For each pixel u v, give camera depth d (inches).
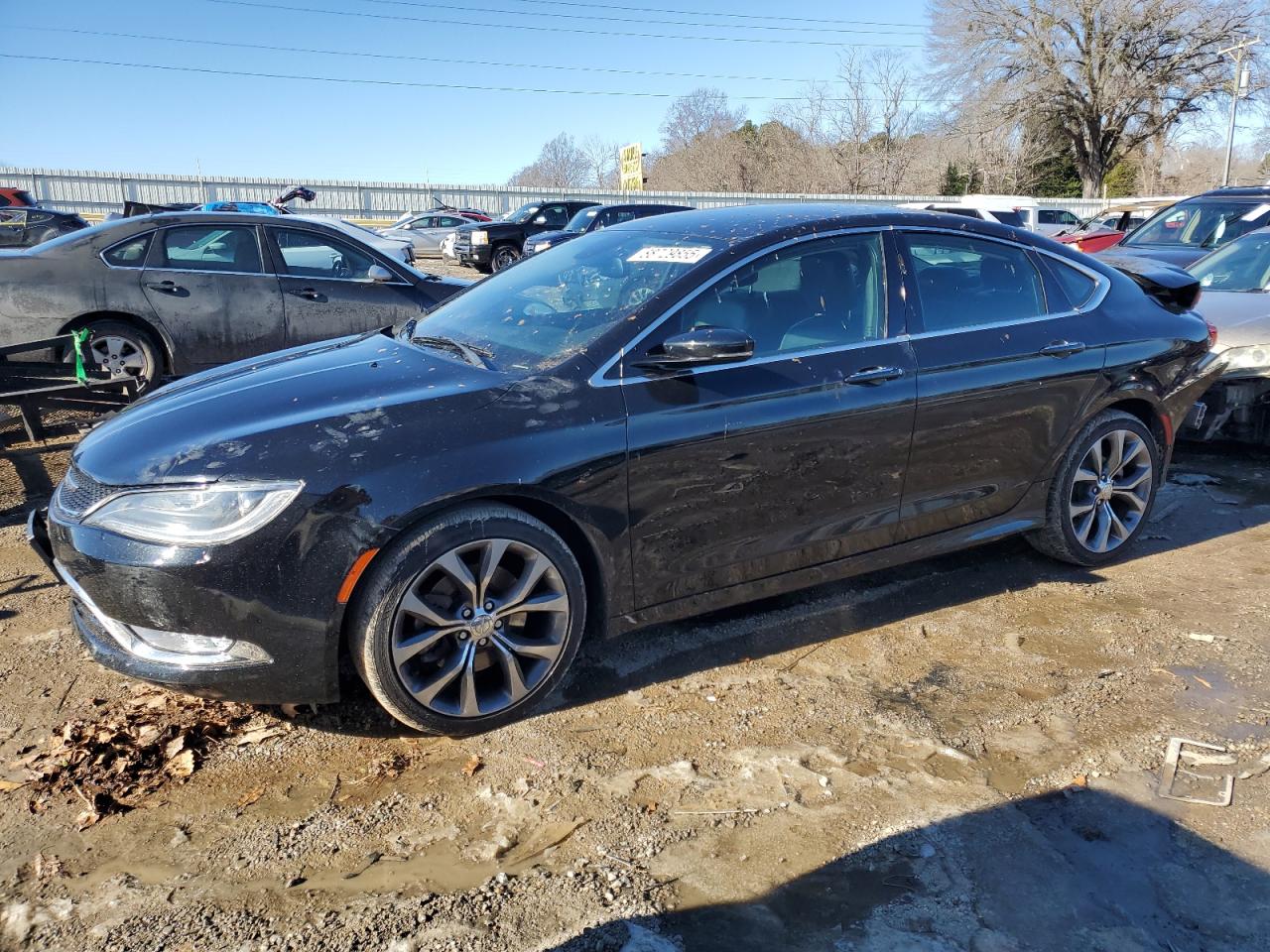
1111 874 94.4
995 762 113.5
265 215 280.5
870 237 146.8
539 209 916.6
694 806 104.9
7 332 250.1
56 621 149.3
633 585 125.9
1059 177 1974.7
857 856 96.7
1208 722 122.3
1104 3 1523.1
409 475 109.0
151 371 265.4
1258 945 85.4
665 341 124.8
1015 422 154.1
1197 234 410.0
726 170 2182.6
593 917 88.2
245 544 104.0
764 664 137.3
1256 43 1416.1
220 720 121.1
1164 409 173.2
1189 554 181.8
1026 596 161.9
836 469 137.6
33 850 97.4
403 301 291.3
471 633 115.2
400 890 92.0
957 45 1652.3
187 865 95.6
